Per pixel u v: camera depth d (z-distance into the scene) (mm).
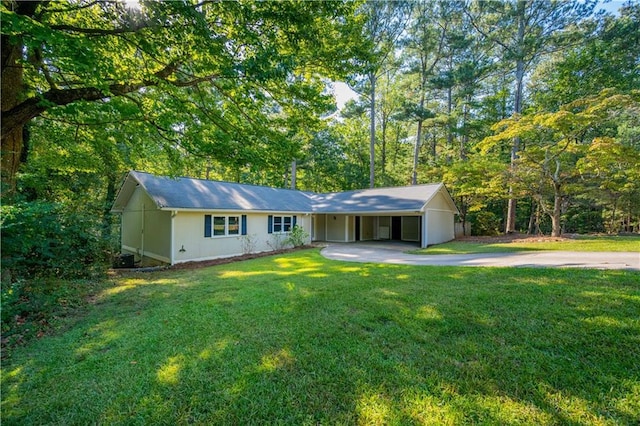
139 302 5457
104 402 2482
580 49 16953
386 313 4227
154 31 5031
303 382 2658
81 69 4613
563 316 3758
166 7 4547
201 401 2447
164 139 7582
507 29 19406
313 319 4133
